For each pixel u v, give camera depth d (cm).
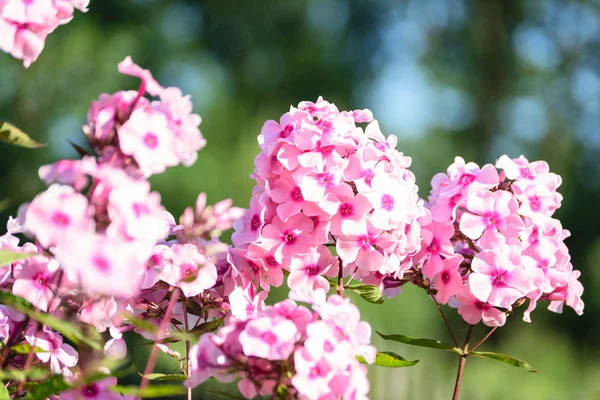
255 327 87
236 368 88
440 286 101
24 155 361
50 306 89
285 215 97
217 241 100
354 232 96
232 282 99
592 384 371
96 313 90
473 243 101
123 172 86
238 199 345
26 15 88
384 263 97
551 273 100
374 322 339
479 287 98
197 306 99
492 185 100
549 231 101
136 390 86
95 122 87
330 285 100
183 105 89
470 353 101
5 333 94
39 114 375
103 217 86
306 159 96
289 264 98
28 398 86
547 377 359
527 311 100
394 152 100
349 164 97
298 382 86
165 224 87
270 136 98
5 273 90
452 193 100
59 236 84
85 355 90
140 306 97
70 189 85
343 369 88
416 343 101
